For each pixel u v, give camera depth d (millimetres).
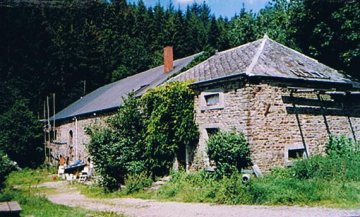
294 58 18422
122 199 16125
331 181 13570
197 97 18125
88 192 19281
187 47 58469
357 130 18062
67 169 28516
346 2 19156
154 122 18594
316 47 21797
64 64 50062
